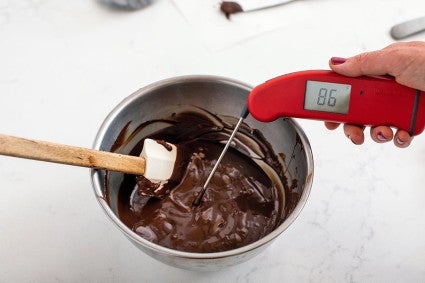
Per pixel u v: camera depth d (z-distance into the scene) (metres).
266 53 0.72
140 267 0.54
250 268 0.54
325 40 0.74
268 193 0.58
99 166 0.48
